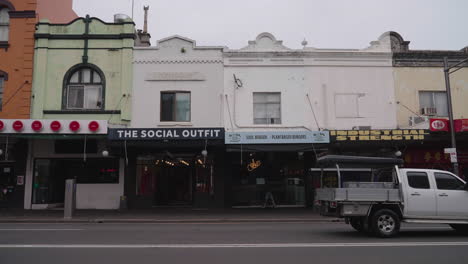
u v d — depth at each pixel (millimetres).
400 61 19656
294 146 17812
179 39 19438
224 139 17453
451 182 10750
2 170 19094
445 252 8055
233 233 11141
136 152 19281
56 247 8648
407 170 10727
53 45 19234
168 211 17938
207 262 7117
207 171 19344
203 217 15766
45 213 17078
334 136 17672
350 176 12273
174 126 18891
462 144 19453
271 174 19578
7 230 11906
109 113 18812
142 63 19234
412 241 9508
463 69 19859
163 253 7941
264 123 19172
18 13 19219
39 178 19188
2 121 16469
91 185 19188
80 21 19406
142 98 19016
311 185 19344
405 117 19328
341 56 19484
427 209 10430
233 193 19297
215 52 19391
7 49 19031
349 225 13477
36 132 16594
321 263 7039
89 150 19203
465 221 10469
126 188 18953
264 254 7832
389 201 10406
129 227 12969
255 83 19266
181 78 19172
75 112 18766
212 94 19141
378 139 17562
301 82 19312
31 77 18875
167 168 19734
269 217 15781
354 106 19266
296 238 10062
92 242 9383
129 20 19422
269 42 19547
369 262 7125
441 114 19547
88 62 19141
